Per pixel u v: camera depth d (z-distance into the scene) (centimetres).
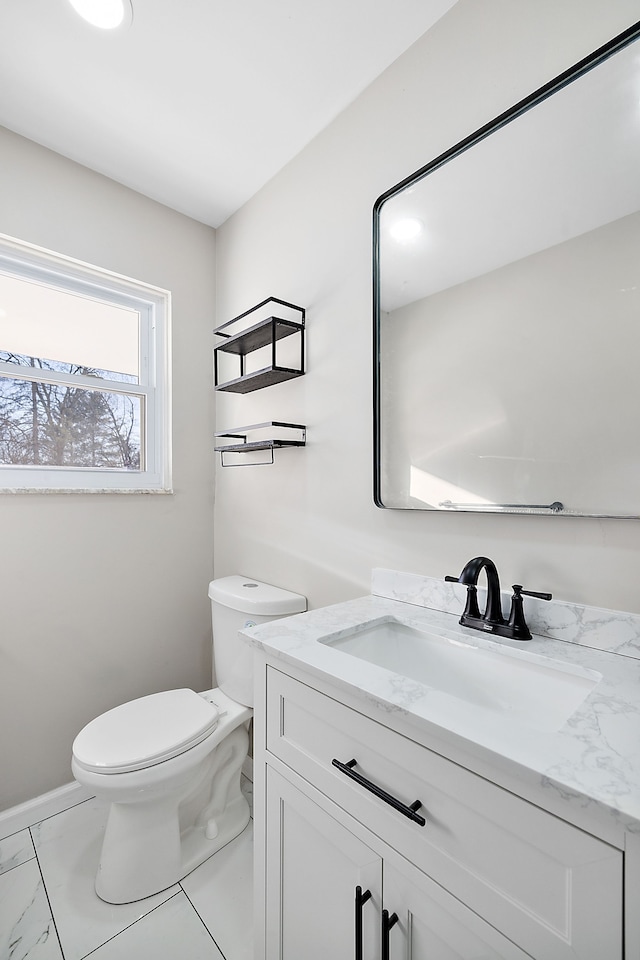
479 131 106
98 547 175
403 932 68
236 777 163
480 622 101
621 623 86
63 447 174
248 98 142
